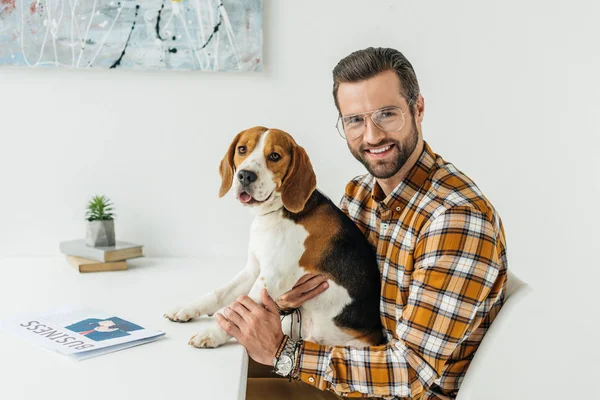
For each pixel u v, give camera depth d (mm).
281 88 2129
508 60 2100
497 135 2127
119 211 2172
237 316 1253
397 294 1354
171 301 1579
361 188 1578
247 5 2057
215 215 2182
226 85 2125
